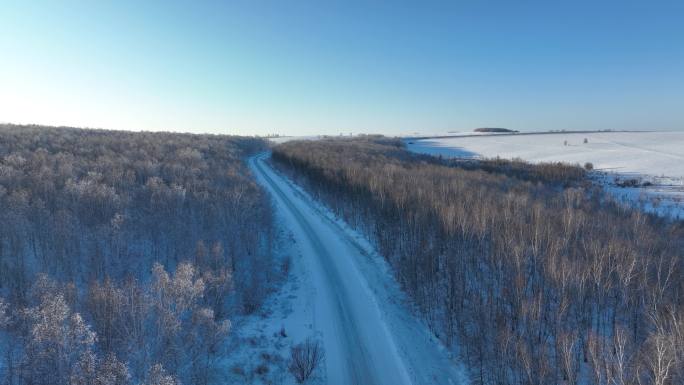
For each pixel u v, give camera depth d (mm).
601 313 25859
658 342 16906
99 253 31234
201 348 21594
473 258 33938
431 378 23016
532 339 22062
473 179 66750
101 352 19703
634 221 38375
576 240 32469
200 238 37844
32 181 43344
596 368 18312
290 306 31984
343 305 32188
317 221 59094
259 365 23328
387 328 28344
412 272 33156
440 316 29047
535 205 41812
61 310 17094
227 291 30000
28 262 30703
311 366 23109
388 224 43938
